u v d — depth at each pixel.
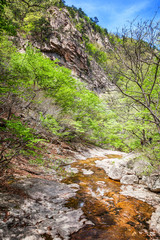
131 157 8.57
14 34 5.00
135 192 5.92
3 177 4.35
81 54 34.03
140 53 3.31
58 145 12.20
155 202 5.07
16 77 5.24
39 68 9.99
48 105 12.65
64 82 11.76
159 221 3.86
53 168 7.67
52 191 4.75
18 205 3.30
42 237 2.67
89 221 3.62
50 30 29.45
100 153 16.55
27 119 9.98
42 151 9.01
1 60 8.62
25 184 4.54
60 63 30.16
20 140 4.08
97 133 15.44
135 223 3.79
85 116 16.50
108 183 6.90
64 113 14.90
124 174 7.51
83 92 15.91
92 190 5.81
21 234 2.53
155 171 6.73
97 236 3.09
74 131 15.98
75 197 4.85
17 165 5.89
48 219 3.27
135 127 6.68
